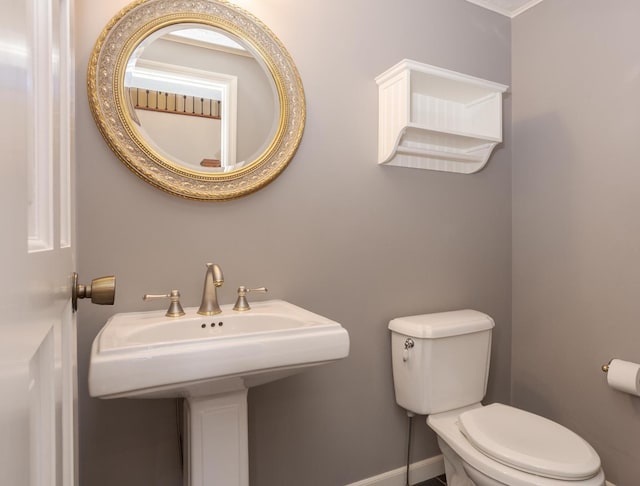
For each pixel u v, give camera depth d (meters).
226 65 1.37
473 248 1.92
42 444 0.43
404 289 1.72
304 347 1.00
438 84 1.68
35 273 0.37
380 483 1.65
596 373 1.66
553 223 1.84
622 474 1.57
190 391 0.96
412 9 1.75
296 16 1.50
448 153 1.73
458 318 1.64
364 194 1.63
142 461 1.25
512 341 2.02
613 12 1.61
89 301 1.19
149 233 1.27
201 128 1.34
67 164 0.69
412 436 1.73
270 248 1.45
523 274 1.97
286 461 1.47
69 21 0.76
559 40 1.81
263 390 1.43
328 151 1.55
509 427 1.31
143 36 1.26
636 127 1.53
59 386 0.54
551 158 1.85
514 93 2.02
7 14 0.28
